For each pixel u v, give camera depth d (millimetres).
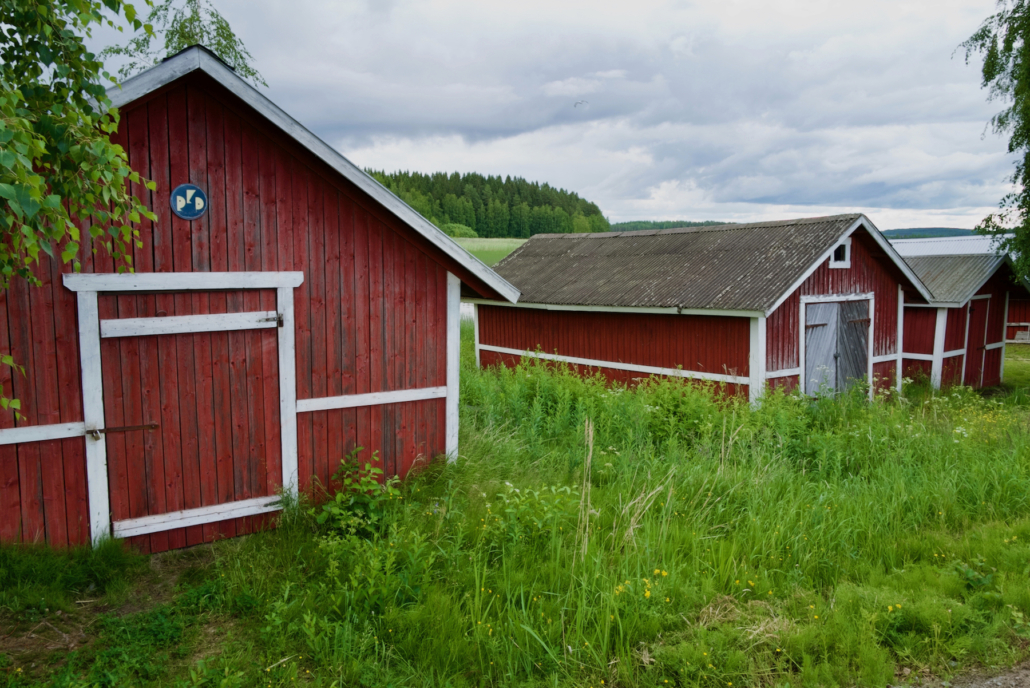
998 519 7086
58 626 4836
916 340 17062
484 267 7516
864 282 13930
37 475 5574
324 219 6727
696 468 7684
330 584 5336
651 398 10750
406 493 7141
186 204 6012
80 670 4363
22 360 5430
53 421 5590
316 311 6762
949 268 17297
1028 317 25672
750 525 6336
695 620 4992
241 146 6242
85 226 5555
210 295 6195
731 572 5551
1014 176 15625
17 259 3812
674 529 6152
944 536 6570
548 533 6031
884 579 5648
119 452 5871
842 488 7711
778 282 11766
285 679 4234
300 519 6465
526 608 5020
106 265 5699
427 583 5215
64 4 3682
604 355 14758
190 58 5672
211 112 6074
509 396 10992
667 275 13977
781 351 12148
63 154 3586
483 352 18312
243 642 4699
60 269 5512
